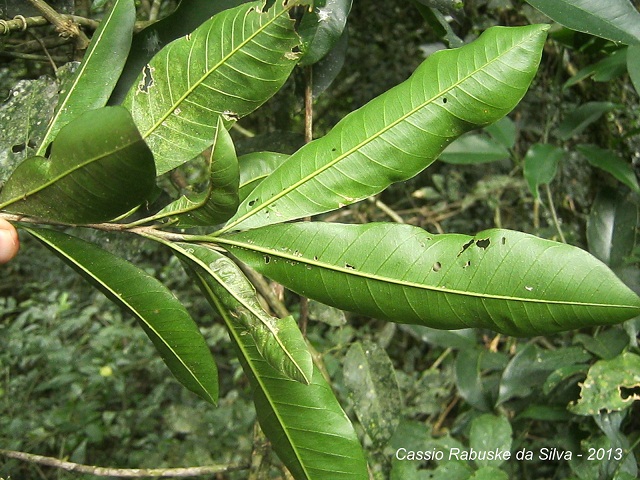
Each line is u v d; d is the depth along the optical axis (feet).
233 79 1.05
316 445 1.10
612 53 1.89
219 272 1.01
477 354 2.16
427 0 1.36
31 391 3.94
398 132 1.03
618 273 1.93
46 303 4.92
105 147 0.79
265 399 1.11
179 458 3.40
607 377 1.70
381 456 1.92
